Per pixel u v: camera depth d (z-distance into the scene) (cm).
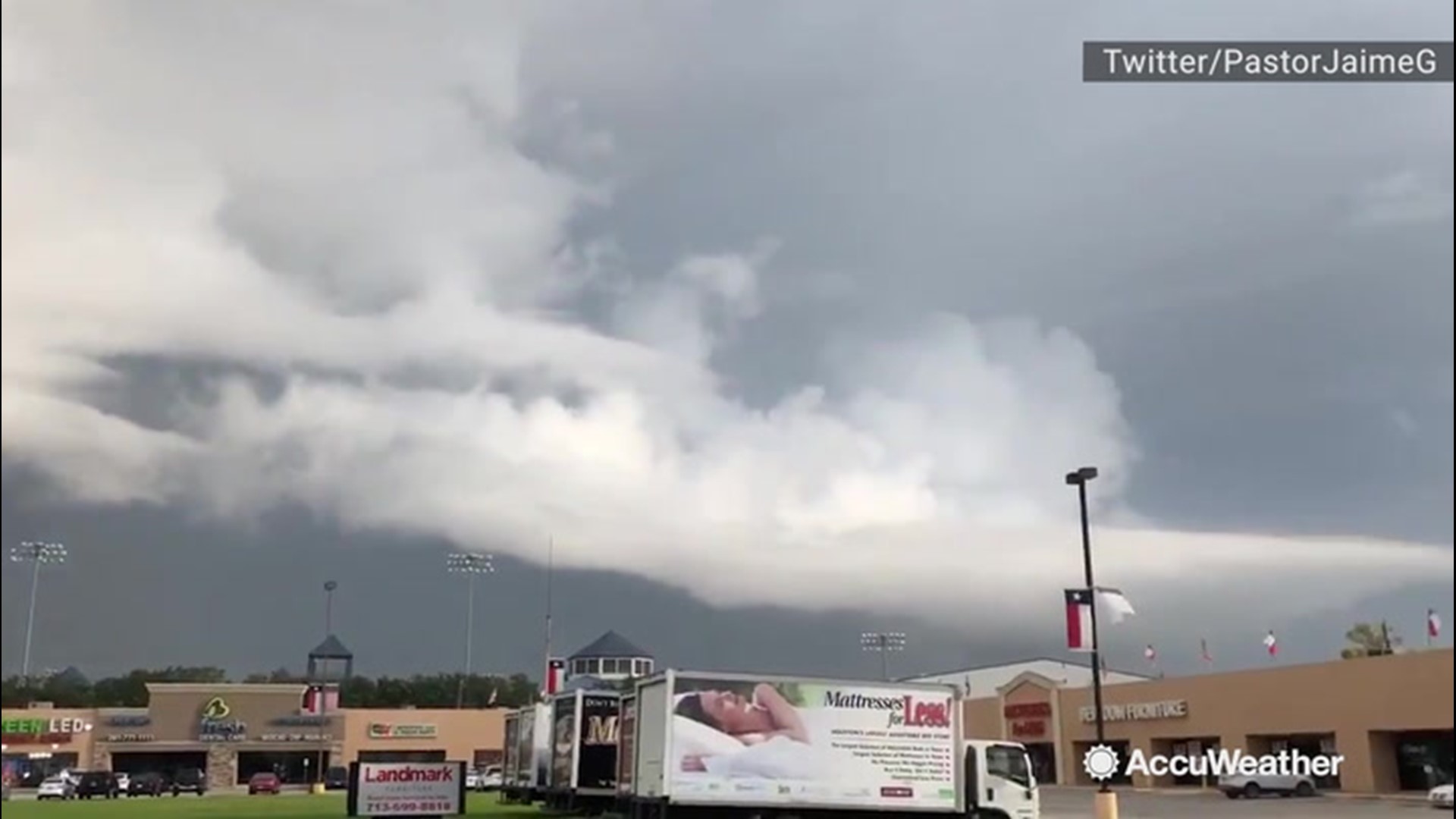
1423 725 4956
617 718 3331
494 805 4094
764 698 2631
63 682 11544
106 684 11856
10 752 8544
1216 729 6044
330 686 9288
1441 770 5000
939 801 2712
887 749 2694
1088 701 6981
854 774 2658
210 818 3672
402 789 2702
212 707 8956
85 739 8731
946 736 2750
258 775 7731
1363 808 4394
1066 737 7119
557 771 3416
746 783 2581
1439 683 4906
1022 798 2797
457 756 9306
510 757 3975
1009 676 10881
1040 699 7375
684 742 2566
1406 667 5062
